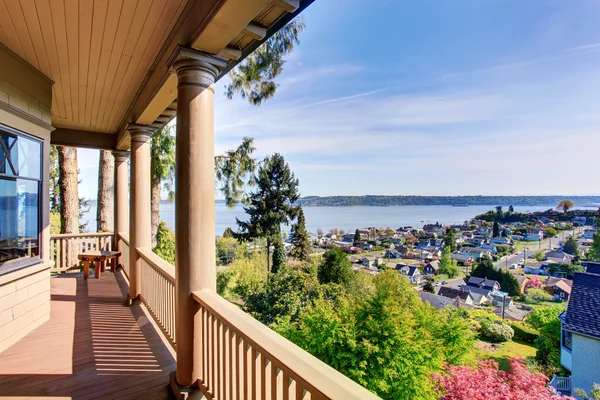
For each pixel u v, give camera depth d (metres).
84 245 6.41
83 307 3.84
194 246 1.90
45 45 2.42
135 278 3.94
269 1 1.40
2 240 2.67
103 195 8.60
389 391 6.13
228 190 11.63
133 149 3.88
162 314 2.95
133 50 2.46
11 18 2.03
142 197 3.93
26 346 2.75
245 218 17.66
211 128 1.97
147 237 3.99
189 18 1.82
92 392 2.06
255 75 8.37
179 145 1.91
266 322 10.12
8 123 2.64
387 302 6.84
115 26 2.11
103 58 2.63
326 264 11.62
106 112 4.23
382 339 6.52
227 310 1.61
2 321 2.66
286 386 1.04
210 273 1.97
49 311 3.38
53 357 2.55
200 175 1.91
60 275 5.66
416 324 6.38
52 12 1.95
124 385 2.15
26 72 2.83
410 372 6.06
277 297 10.54
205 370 1.87
